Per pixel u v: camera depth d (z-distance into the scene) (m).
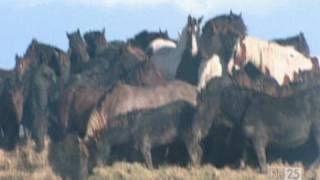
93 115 47.41
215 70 53.16
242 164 46.06
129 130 47.06
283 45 58.50
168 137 47.22
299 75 51.00
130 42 62.41
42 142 50.38
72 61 58.53
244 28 55.78
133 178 43.78
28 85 53.72
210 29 55.03
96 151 46.94
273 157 46.88
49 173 46.12
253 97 47.16
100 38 60.56
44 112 52.81
